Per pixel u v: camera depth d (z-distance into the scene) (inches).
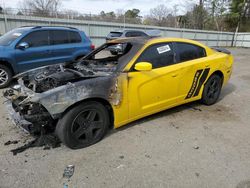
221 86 201.9
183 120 165.8
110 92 126.0
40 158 115.0
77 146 123.3
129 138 136.9
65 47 276.5
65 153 119.8
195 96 180.7
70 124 117.2
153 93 146.1
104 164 111.7
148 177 103.3
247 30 1560.0
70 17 797.2
